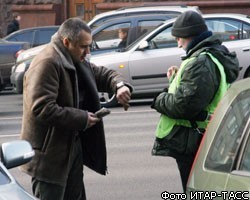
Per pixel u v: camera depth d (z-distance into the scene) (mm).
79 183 8008
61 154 7574
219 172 5777
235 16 20469
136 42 20109
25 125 7590
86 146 8047
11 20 35719
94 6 35156
